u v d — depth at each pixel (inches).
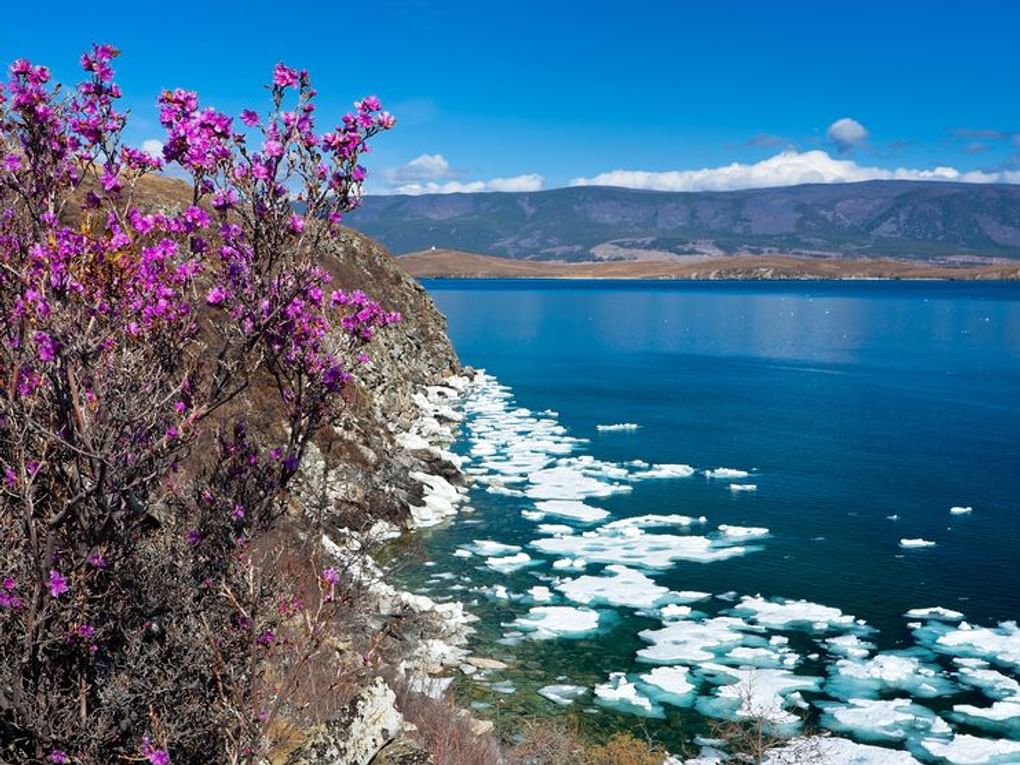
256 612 233.3
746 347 4087.1
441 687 681.6
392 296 2492.6
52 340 211.5
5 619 223.1
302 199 224.1
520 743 580.4
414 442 1525.6
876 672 794.2
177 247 228.8
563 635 861.2
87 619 234.8
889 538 1189.1
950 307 7642.7
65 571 233.8
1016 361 3476.9
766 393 2578.7
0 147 225.3
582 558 1094.4
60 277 213.6
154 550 246.4
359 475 1129.4
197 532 246.4
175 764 231.8
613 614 921.5
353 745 314.3
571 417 2149.4
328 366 239.0
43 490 239.5
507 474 1533.0
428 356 2529.5
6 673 217.3
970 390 2645.2
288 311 229.0
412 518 1184.2
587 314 6619.1
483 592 966.4
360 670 352.8
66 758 219.5
